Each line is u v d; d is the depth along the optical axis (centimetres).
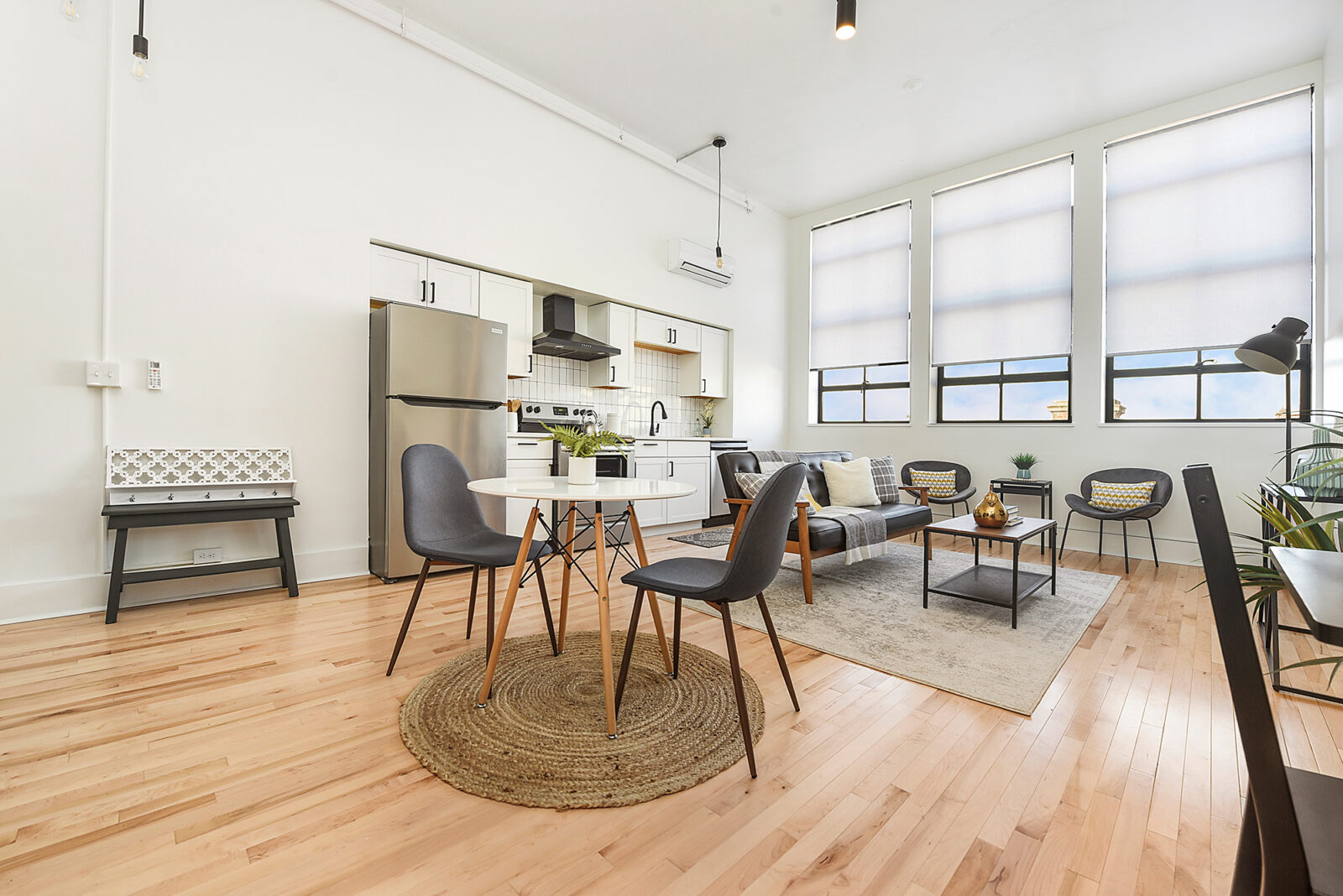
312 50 307
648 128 454
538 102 401
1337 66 315
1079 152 445
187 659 206
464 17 334
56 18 242
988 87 391
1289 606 284
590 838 121
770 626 175
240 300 286
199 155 274
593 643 231
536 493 167
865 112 425
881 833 124
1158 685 198
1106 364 441
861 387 593
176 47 268
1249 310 378
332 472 315
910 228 545
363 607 270
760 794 137
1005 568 337
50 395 242
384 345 315
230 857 113
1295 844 52
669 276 506
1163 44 344
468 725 164
